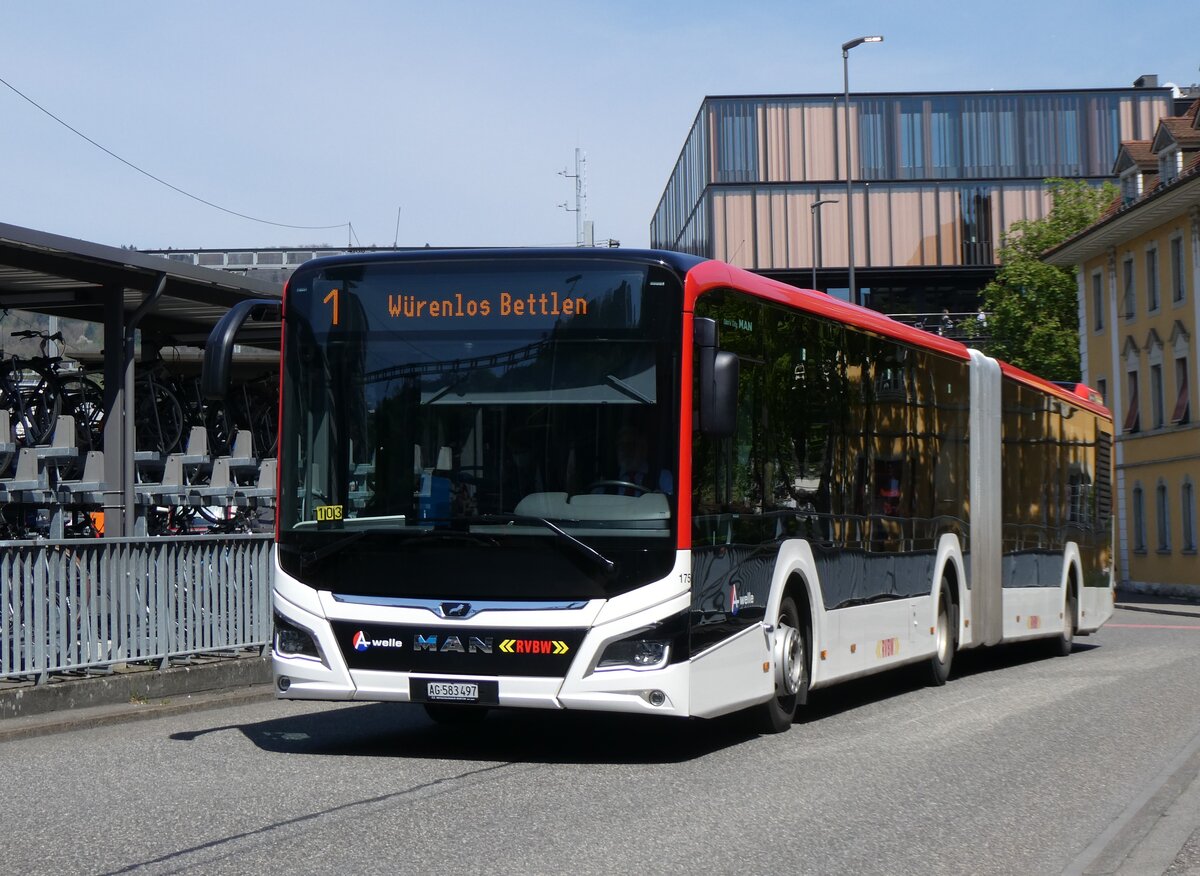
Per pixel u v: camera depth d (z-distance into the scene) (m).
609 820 7.93
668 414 9.72
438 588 9.80
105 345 17.98
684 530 9.66
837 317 12.86
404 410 10.01
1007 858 7.25
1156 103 73.62
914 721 12.65
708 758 10.30
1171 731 12.10
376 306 10.13
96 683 13.00
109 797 8.57
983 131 73.56
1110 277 51.88
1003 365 18.59
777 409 11.41
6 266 16.27
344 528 10.02
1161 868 6.87
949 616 16.28
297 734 11.66
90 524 18.95
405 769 9.69
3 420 17.88
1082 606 22.27
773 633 11.25
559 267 9.94
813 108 73.56
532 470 9.78
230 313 10.21
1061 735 11.80
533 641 9.62
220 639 14.83
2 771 9.70
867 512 13.48
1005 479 18.53
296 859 6.87
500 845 7.23
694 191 77.94
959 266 73.31
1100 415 24.48
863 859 7.14
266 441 23.36
